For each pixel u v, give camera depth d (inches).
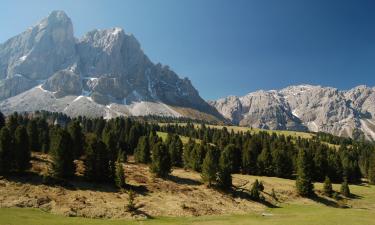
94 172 3331.7
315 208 3595.0
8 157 3063.5
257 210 3336.6
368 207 4052.7
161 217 2704.2
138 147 5172.2
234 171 5413.4
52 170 3174.2
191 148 5236.2
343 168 5861.2
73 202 2682.1
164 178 3993.6
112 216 2564.0
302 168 4237.2
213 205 3245.6
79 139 4507.9
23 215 2229.3
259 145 6791.3
